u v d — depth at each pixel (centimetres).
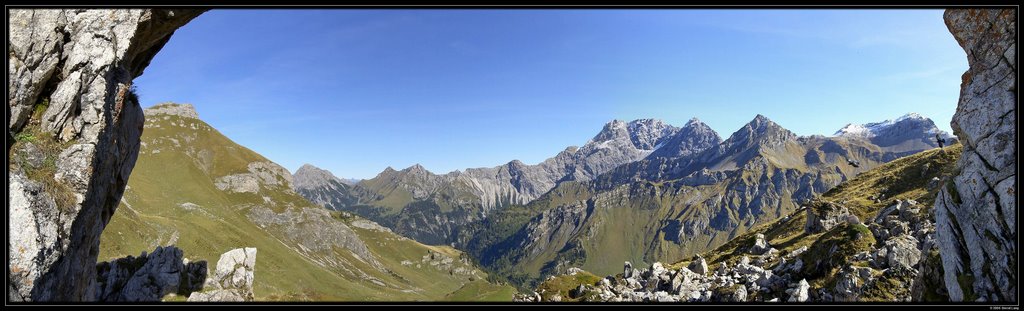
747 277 4844
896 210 5312
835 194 12750
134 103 3222
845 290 3538
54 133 2278
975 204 2311
